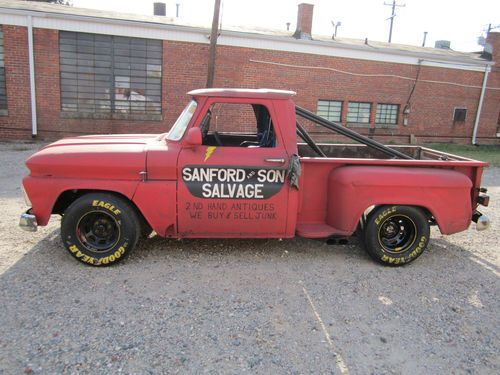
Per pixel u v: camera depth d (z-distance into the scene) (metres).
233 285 4.21
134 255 4.84
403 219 4.89
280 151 4.57
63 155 4.41
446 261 5.12
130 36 14.88
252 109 4.93
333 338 3.38
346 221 4.68
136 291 4.00
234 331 3.41
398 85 18.84
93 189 4.44
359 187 4.61
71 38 14.48
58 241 5.17
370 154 6.41
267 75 16.73
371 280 4.48
